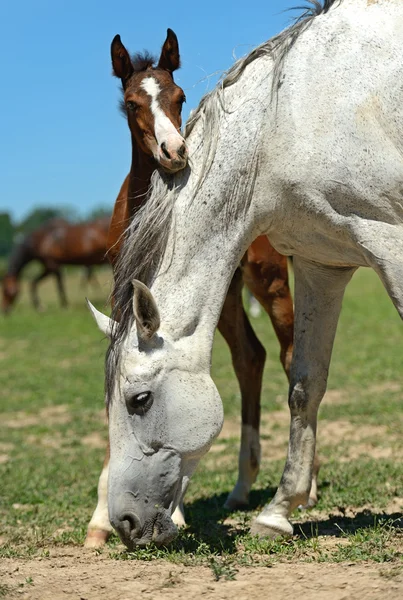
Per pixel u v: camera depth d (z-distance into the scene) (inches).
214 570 149.6
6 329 895.7
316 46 170.1
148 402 161.0
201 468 294.0
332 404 390.6
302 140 165.8
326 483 247.8
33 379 545.3
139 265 166.7
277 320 235.0
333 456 291.0
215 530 195.0
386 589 133.9
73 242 1071.0
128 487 161.8
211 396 163.6
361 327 681.0
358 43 168.2
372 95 164.4
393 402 384.2
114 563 163.0
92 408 444.5
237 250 172.4
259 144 169.9
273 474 268.4
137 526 162.2
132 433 162.7
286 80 169.3
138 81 199.5
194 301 166.2
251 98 172.7
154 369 160.6
